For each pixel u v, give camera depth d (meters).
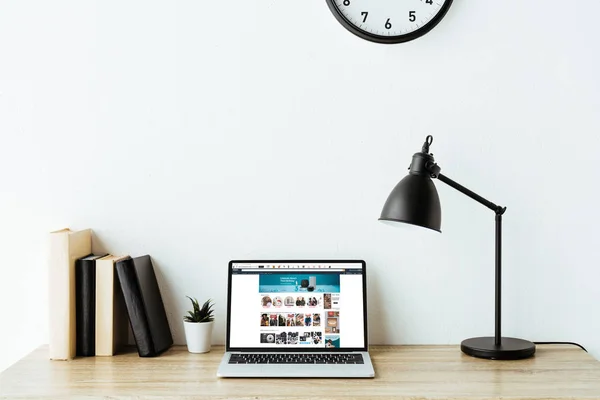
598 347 1.76
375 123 1.76
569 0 1.75
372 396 1.33
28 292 1.77
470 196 1.65
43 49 1.75
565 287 1.77
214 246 1.78
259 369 1.48
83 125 1.76
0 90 1.76
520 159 1.77
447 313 1.77
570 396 1.33
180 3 1.75
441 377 1.47
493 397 1.33
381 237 1.77
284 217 1.77
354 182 1.77
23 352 1.77
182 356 1.65
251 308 1.67
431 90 1.76
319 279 1.69
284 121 1.77
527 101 1.76
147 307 1.66
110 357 1.64
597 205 1.76
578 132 1.76
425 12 1.72
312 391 1.36
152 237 1.78
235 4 1.75
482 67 1.76
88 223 1.77
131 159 1.77
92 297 1.65
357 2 1.72
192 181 1.77
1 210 1.77
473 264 1.77
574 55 1.76
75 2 1.75
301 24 1.76
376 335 1.78
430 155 1.60
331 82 1.76
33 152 1.76
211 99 1.76
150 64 1.76
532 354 1.65
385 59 1.76
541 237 1.77
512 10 1.76
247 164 1.77
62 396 1.34
